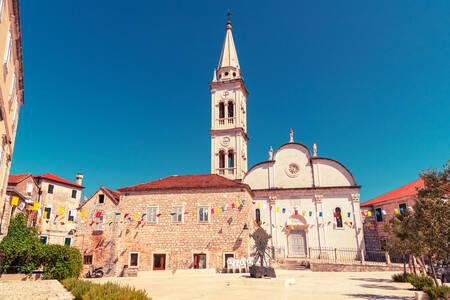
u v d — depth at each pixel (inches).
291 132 1748.3
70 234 1800.0
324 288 673.0
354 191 1545.3
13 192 987.3
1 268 729.0
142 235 1201.4
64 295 434.3
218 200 1190.9
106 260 1203.2
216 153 1769.2
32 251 745.6
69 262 762.2
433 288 525.3
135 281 816.9
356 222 1498.5
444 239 507.5
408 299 538.3
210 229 1159.6
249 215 1235.2
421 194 562.3
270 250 1423.5
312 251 1501.0
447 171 537.6
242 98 1931.6
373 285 735.7
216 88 1898.4
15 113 764.0
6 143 686.5
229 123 1812.3
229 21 2112.5
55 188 1797.5
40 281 639.1
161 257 1163.3
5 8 468.1
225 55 1994.3
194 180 1334.9
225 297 534.0
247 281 738.2
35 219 1542.8
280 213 1596.9
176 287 676.7
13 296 431.8
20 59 663.8
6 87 579.5
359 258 1446.9
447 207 516.1
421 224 542.9
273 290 629.3
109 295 380.2
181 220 1191.6
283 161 1691.7
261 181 1685.5
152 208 1231.5
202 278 857.5
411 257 928.9
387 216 1557.6
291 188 1605.6
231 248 1121.4
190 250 1148.5
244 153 1857.8
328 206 1556.3
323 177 1612.9
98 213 1279.5
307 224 1544.0
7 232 917.2
